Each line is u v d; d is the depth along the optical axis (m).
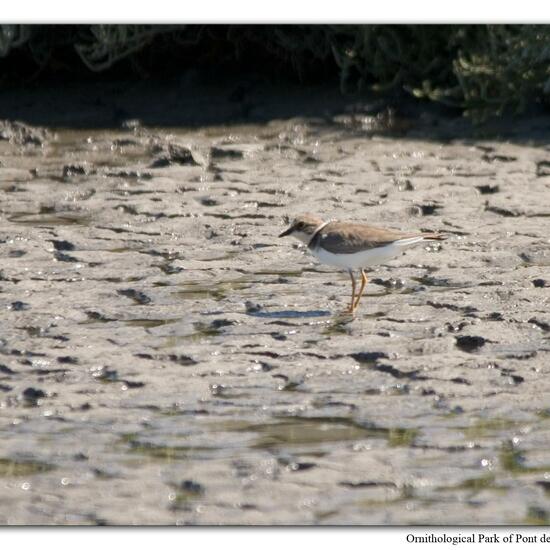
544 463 13.02
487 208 26.03
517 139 33.50
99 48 38.09
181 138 34.38
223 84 39.03
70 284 20.55
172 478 12.84
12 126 34.88
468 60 37.03
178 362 16.44
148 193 28.27
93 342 17.28
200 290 20.12
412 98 37.16
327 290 20.02
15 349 16.94
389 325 17.86
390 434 13.89
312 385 15.47
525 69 35.19
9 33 37.34
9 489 12.62
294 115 36.50
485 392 15.09
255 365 16.23
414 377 15.65
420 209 26.12
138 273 21.23
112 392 15.33
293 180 29.38
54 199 27.75
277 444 13.66
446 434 13.83
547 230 23.88
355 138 34.16
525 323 17.70
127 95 38.34
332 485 12.62
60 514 12.09
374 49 38.06
